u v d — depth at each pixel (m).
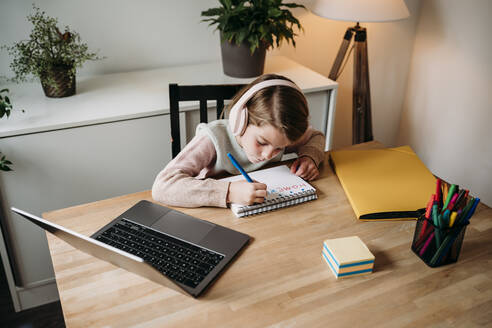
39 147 1.48
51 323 1.66
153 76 1.94
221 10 1.79
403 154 1.33
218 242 0.95
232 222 1.03
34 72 1.54
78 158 1.56
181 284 0.83
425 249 0.91
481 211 1.10
